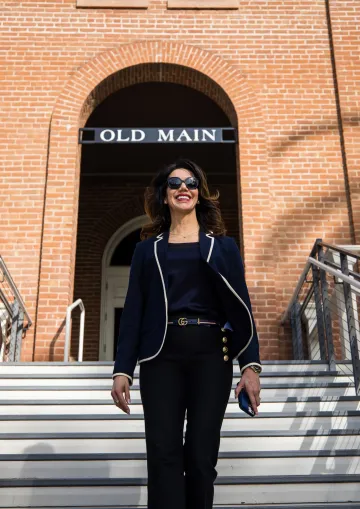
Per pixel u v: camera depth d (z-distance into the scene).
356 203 7.74
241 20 8.64
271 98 8.26
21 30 8.48
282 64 8.43
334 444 4.05
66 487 3.50
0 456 3.73
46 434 4.03
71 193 7.66
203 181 2.73
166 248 2.47
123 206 12.09
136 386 4.83
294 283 7.46
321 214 7.75
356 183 7.82
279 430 4.15
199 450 2.16
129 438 4.03
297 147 8.04
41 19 8.55
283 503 3.47
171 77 8.52
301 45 8.55
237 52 8.48
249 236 7.54
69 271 7.35
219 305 2.41
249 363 2.32
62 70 8.31
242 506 3.32
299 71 8.41
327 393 4.84
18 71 8.28
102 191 12.18
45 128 8.03
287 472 3.78
